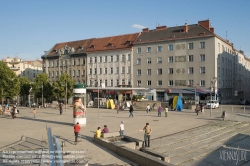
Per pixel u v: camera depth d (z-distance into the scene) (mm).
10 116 39781
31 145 18062
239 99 82188
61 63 83375
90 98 63562
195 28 62656
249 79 105750
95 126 27844
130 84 69625
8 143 19078
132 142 17516
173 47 63250
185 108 50469
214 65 58219
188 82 61312
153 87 66000
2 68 51594
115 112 44344
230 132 25719
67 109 53688
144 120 32781
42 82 67188
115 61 72000
